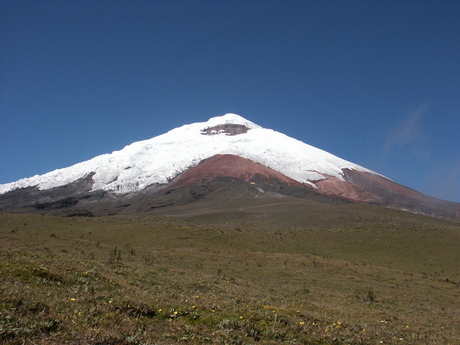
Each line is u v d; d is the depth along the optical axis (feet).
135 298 47.60
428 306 94.02
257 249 189.78
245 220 369.50
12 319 30.73
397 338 48.47
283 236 239.30
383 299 97.25
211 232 209.97
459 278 156.87
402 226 266.57
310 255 181.37
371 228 258.78
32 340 28.07
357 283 123.85
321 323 48.42
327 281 122.21
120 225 218.59
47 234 176.45
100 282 56.34
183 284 73.26
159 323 38.04
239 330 37.78
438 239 226.79
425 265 180.65
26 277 47.70
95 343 29.12
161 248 161.89
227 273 117.39
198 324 38.93
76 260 82.89
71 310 36.73
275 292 85.71
